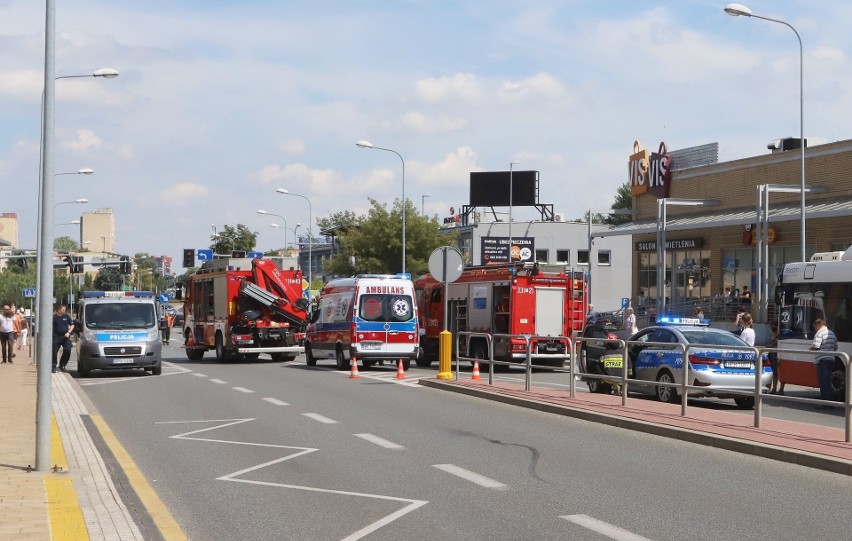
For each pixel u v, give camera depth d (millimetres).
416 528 8227
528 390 20547
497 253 68875
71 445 12961
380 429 15008
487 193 78062
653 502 9242
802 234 32719
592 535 7898
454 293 33250
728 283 45594
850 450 11750
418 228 66812
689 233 48062
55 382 24812
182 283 42094
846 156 38531
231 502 9438
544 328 30703
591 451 12625
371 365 33562
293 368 31703
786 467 11328
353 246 67938
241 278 34781
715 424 14422
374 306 29516
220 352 35531
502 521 8445
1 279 116375
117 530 7969
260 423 15898
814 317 22156
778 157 42500
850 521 8398
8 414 16641
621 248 76062
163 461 12008
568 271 31109
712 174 46875
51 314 10680
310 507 9172
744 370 18234
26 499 8914
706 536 7828
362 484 10312
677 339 19484
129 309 28609
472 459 11961
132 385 24422
